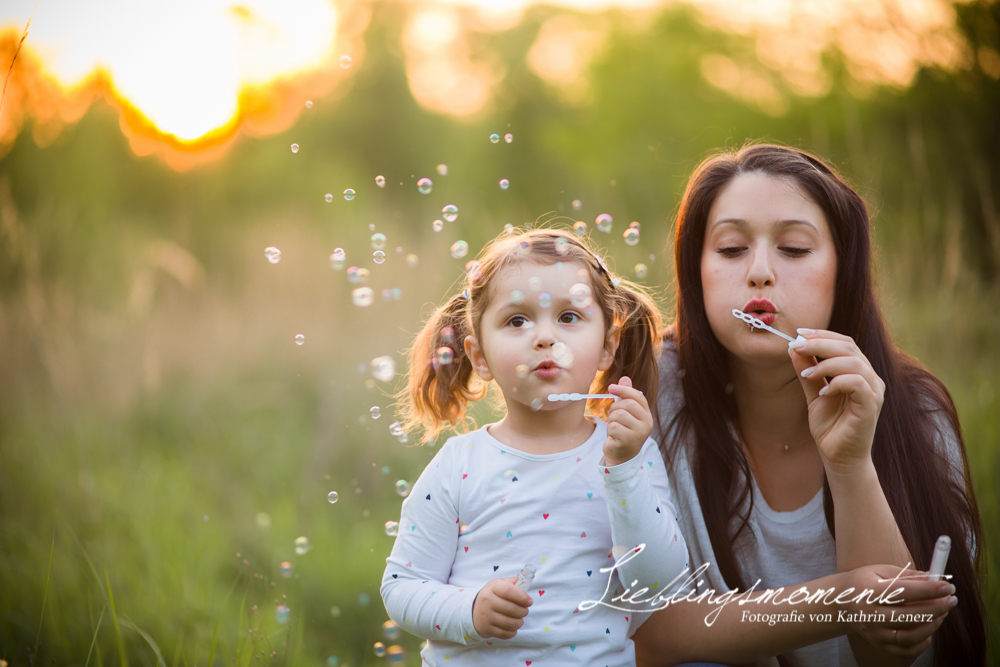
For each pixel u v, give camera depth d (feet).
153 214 18.84
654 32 33.35
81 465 10.57
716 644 4.51
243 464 11.19
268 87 25.73
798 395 4.82
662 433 5.13
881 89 23.93
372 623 7.87
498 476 4.56
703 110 30.04
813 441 4.91
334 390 12.07
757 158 4.75
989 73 19.90
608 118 30.83
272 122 28.96
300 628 5.91
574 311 4.56
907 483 4.63
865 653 4.71
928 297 11.28
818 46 26.91
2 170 15.33
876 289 5.95
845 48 24.70
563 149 30.76
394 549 4.75
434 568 4.58
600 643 4.27
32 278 12.82
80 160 16.24
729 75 31.35
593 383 5.43
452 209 5.53
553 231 5.06
